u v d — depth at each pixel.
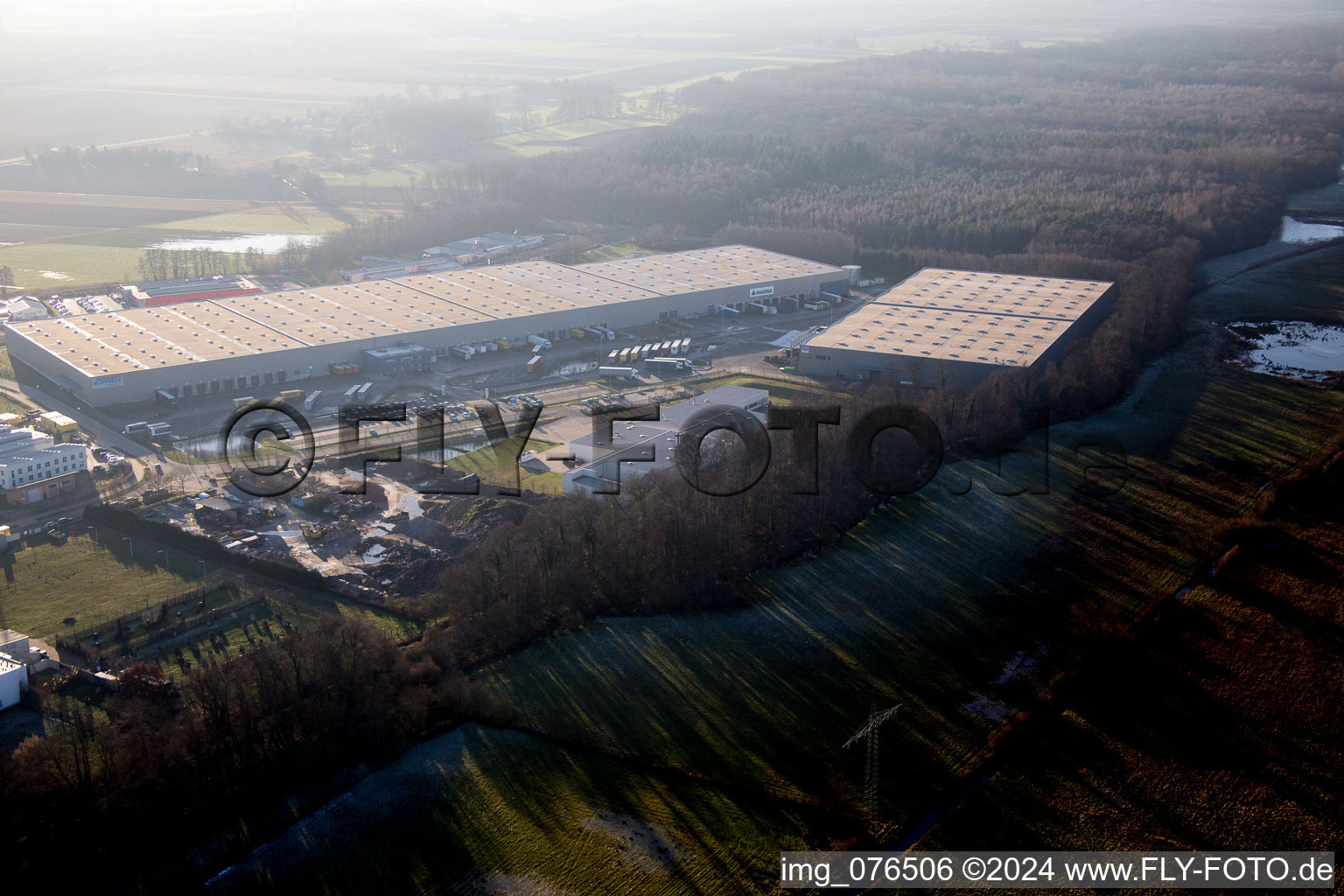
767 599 177.12
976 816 135.38
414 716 148.12
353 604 178.00
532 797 137.88
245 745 140.00
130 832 130.00
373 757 144.00
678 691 156.38
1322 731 150.75
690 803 137.00
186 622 170.88
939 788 139.50
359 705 148.00
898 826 133.75
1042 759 144.75
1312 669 162.75
